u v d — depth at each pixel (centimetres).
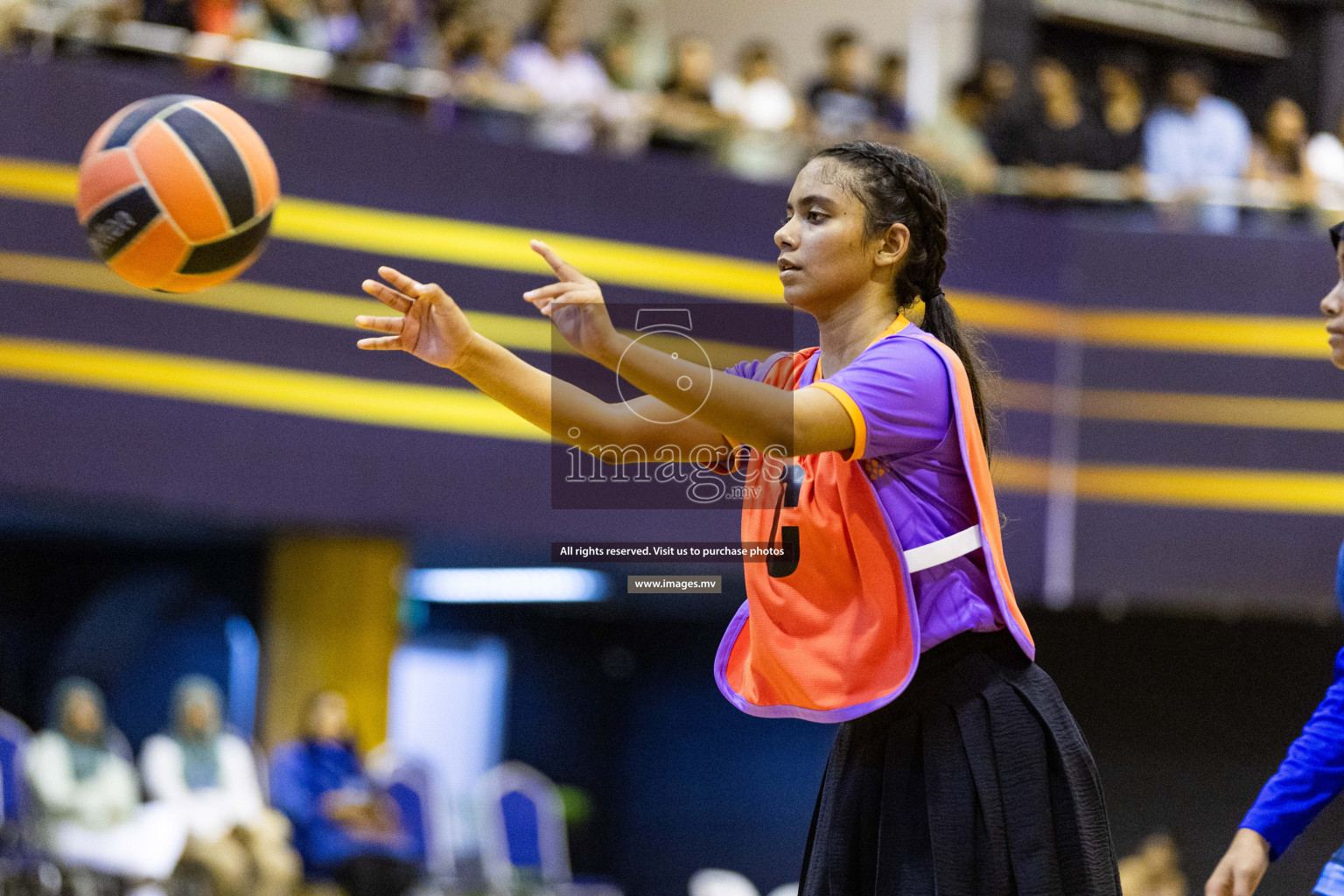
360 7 1919
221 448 1745
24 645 2414
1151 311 2184
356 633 1927
